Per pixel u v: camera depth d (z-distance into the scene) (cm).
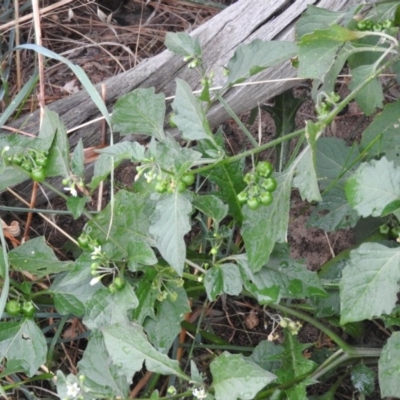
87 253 60
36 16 69
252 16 71
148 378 68
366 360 67
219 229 62
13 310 61
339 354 64
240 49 63
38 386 68
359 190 56
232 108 73
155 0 90
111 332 56
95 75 84
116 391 57
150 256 58
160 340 61
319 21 65
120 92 72
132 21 90
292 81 72
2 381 67
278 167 74
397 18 65
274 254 61
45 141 58
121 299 59
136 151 56
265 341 65
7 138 58
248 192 57
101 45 86
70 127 72
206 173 62
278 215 58
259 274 60
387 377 57
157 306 61
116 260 60
